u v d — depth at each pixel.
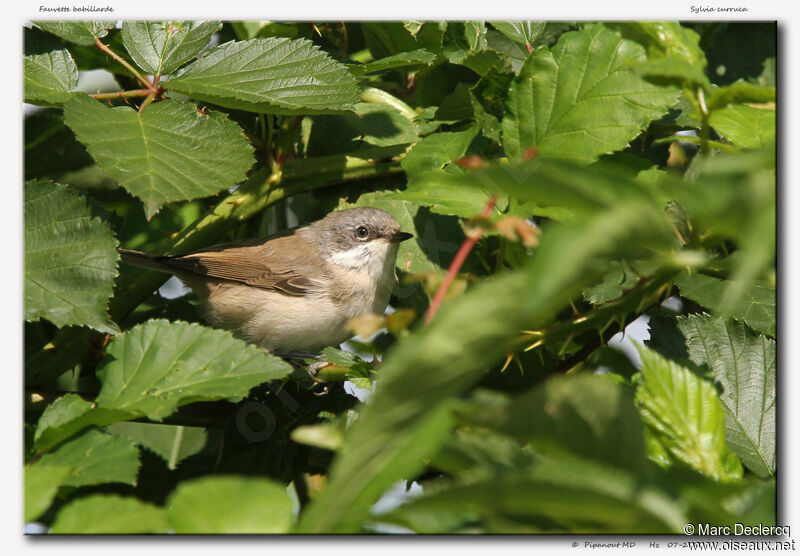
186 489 3.84
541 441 3.43
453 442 3.60
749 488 3.65
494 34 8.27
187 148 6.14
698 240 4.89
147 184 5.74
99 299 6.08
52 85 6.69
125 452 5.04
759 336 5.96
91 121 6.12
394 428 2.92
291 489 7.16
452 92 8.20
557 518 3.58
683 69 4.01
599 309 5.57
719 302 6.14
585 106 6.21
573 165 2.88
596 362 7.22
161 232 9.36
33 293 6.05
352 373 6.74
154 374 5.63
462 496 3.16
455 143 6.65
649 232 2.53
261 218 10.24
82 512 3.82
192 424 7.24
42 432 5.09
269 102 6.62
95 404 5.46
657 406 4.50
